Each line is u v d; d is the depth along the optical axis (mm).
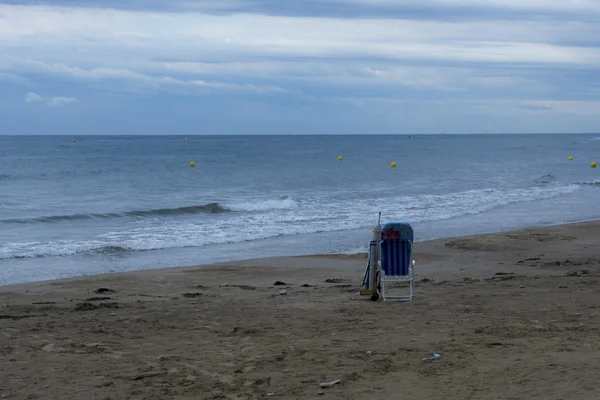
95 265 15477
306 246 18375
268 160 71938
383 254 9906
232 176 47750
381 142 170750
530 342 6543
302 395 5082
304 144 146750
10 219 23469
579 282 10992
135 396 5145
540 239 18281
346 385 5293
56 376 5699
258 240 19469
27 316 8586
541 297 9484
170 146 122438
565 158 78438
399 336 7055
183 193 35000
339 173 51500
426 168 58531
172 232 20812
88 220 23875
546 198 31953
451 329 7336
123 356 6398
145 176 46938
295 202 29625
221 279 13055
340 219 24000
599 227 21109
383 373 5605
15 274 14273
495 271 13461
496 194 33781
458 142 171500
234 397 5082
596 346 6246
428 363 5883
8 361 6203
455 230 21469
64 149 102562
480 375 5402
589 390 4828
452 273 13281
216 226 22266
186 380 5551
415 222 23375
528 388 4961
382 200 30812
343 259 15883
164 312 8844
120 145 127000
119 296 10828
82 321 8195
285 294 10734
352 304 9398
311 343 6816
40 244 18094
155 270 14258
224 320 8203
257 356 6305
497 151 103250
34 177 44750
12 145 122750
